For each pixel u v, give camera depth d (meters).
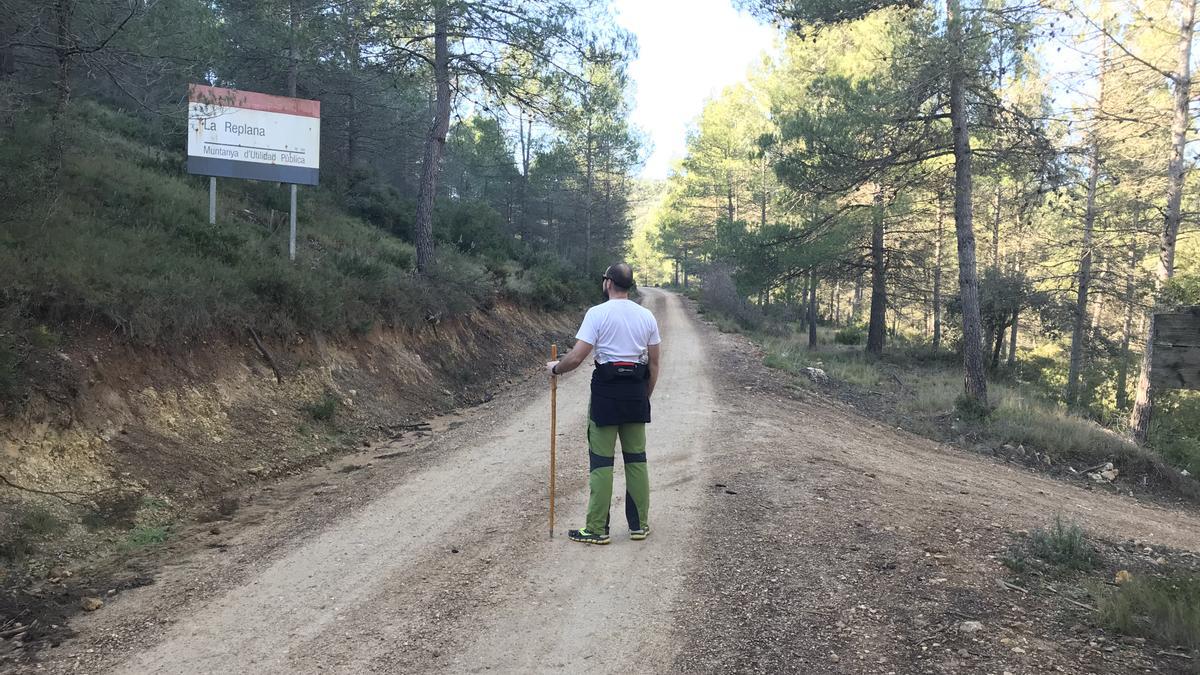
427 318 13.66
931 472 8.41
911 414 13.95
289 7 14.50
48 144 8.82
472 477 6.68
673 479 6.52
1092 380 22.27
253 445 7.31
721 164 42.53
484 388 13.62
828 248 22.02
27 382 5.46
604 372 4.63
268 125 11.81
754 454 7.55
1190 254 20.16
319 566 4.45
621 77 15.71
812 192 17.97
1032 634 3.46
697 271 52.84
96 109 16.53
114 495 5.51
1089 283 20.75
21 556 4.45
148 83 9.95
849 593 3.89
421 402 11.19
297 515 5.68
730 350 21.02
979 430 12.75
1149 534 6.82
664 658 3.22
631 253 84.00
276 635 3.49
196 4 10.84
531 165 46.66
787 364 17.25
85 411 5.90
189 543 5.07
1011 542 5.06
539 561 4.43
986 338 25.23
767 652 3.25
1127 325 24.95
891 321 46.09
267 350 8.83
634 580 4.11
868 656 3.20
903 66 13.90
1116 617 3.58
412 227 23.09
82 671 3.15
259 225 13.53
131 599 4.02
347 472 7.30
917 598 3.84
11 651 3.35
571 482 6.46
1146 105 16.72
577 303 28.53
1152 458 11.68
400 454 8.05
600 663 3.19
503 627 3.54
